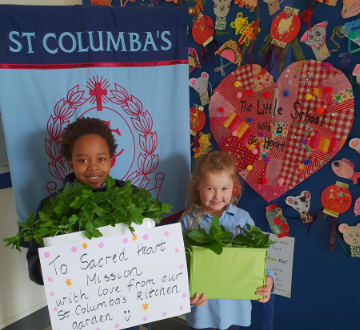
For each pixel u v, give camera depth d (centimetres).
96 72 111
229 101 127
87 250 74
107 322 76
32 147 111
